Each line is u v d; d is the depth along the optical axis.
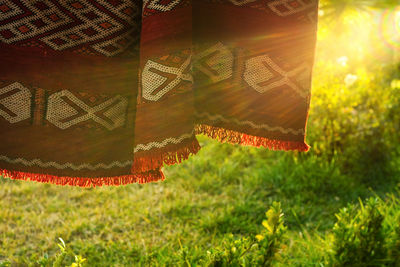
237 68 2.90
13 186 5.05
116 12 2.85
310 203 4.90
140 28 2.90
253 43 2.89
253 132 2.94
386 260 3.42
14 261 3.97
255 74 2.91
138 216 4.49
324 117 5.65
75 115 2.88
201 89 2.91
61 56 2.84
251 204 4.80
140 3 2.88
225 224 4.36
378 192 5.19
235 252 3.15
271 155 5.93
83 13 2.82
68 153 2.89
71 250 4.07
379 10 7.59
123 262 3.97
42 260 3.06
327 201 4.97
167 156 2.80
